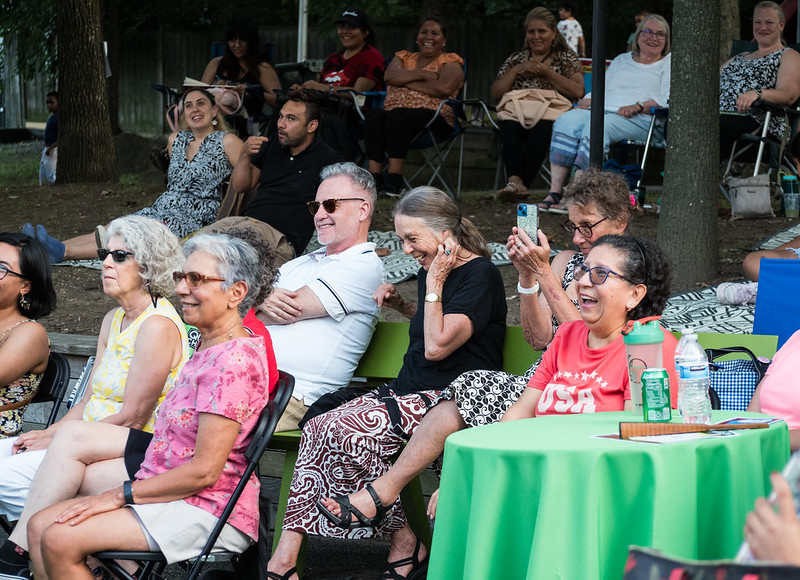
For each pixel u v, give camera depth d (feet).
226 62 32.19
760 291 15.53
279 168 21.67
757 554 6.81
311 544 16.31
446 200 14.57
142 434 12.41
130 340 13.74
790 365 11.95
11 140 73.46
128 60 76.28
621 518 9.23
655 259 11.62
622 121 28.86
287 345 15.67
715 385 13.21
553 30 31.40
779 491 6.81
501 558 9.64
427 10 62.69
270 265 13.62
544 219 27.84
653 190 33.88
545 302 14.76
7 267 15.10
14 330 15.12
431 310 13.97
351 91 31.19
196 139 24.06
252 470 11.35
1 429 15.12
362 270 15.98
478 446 9.83
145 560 11.05
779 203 29.48
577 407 11.78
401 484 12.92
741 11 64.85
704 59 21.13
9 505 13.41
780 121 27.71
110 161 41.22
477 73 71.26
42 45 63.87
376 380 16.79
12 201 34.99
